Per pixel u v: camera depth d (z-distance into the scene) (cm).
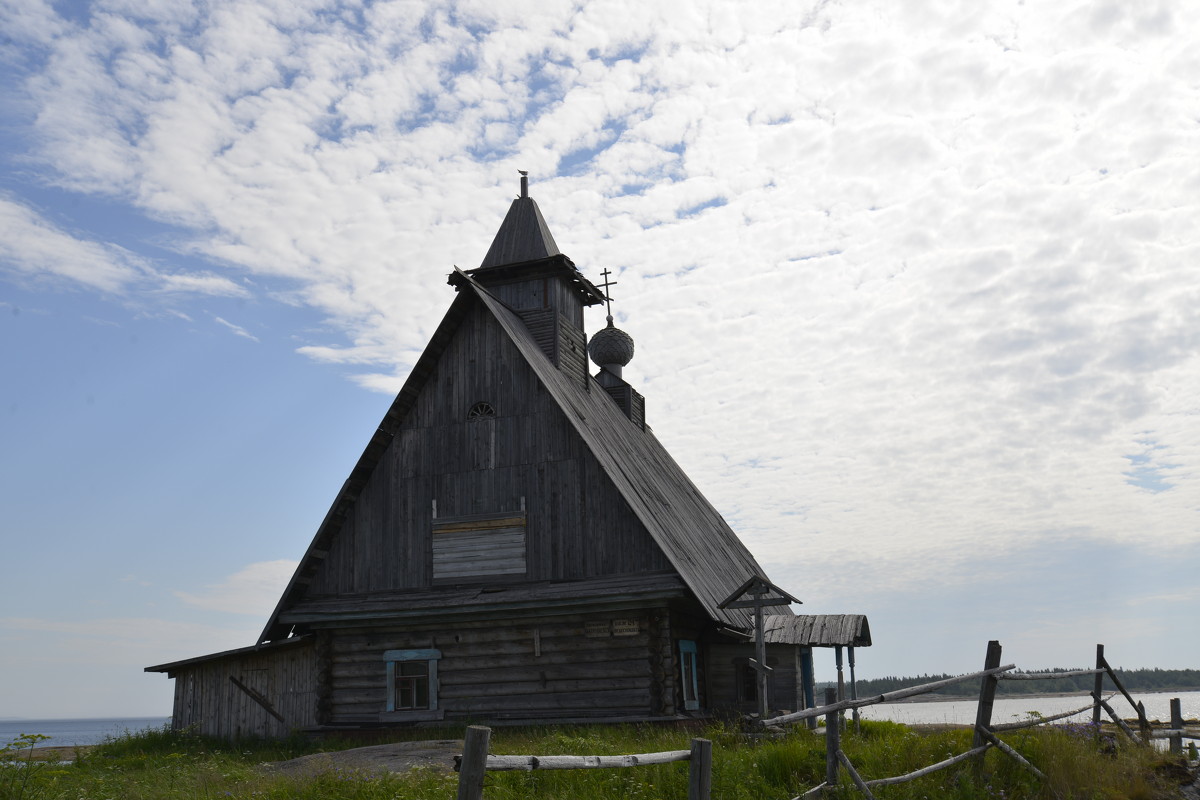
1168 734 1823
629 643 2466
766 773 1398
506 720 2489
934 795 1288
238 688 2830
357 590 2767
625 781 1273
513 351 2780
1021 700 7506
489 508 2691
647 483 3064
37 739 1413
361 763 1714
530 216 3409
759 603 2178
